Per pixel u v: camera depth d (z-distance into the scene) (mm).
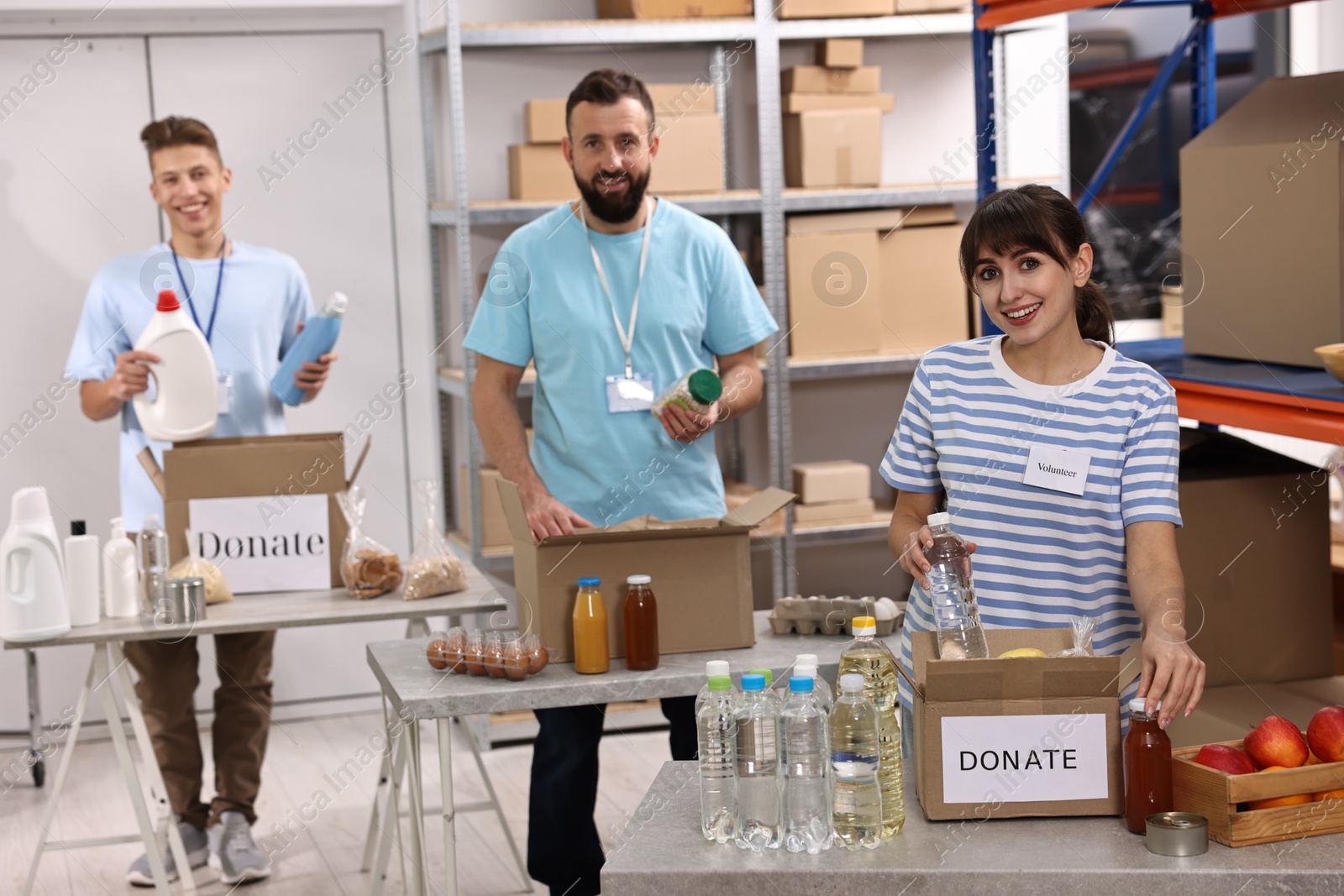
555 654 2305
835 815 1518
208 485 2873
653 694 2199
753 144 4320
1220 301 2320
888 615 2457
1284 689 2490
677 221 2805
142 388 3105
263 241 4188
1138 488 1687
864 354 4223
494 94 4145
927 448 1880
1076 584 1751
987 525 1782
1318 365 2104
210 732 4215
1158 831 1460
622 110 2625
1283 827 1482
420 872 2502
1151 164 4500
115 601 2809
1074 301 1731
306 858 3297
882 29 4117
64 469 4145
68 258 4082
